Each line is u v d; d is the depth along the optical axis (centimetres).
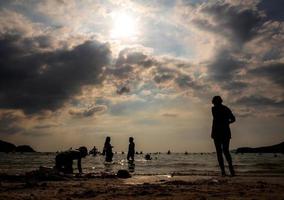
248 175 1050
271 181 822
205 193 574
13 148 10856
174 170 1489
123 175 1010
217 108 1063
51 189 687
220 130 1051
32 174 951
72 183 818
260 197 516
